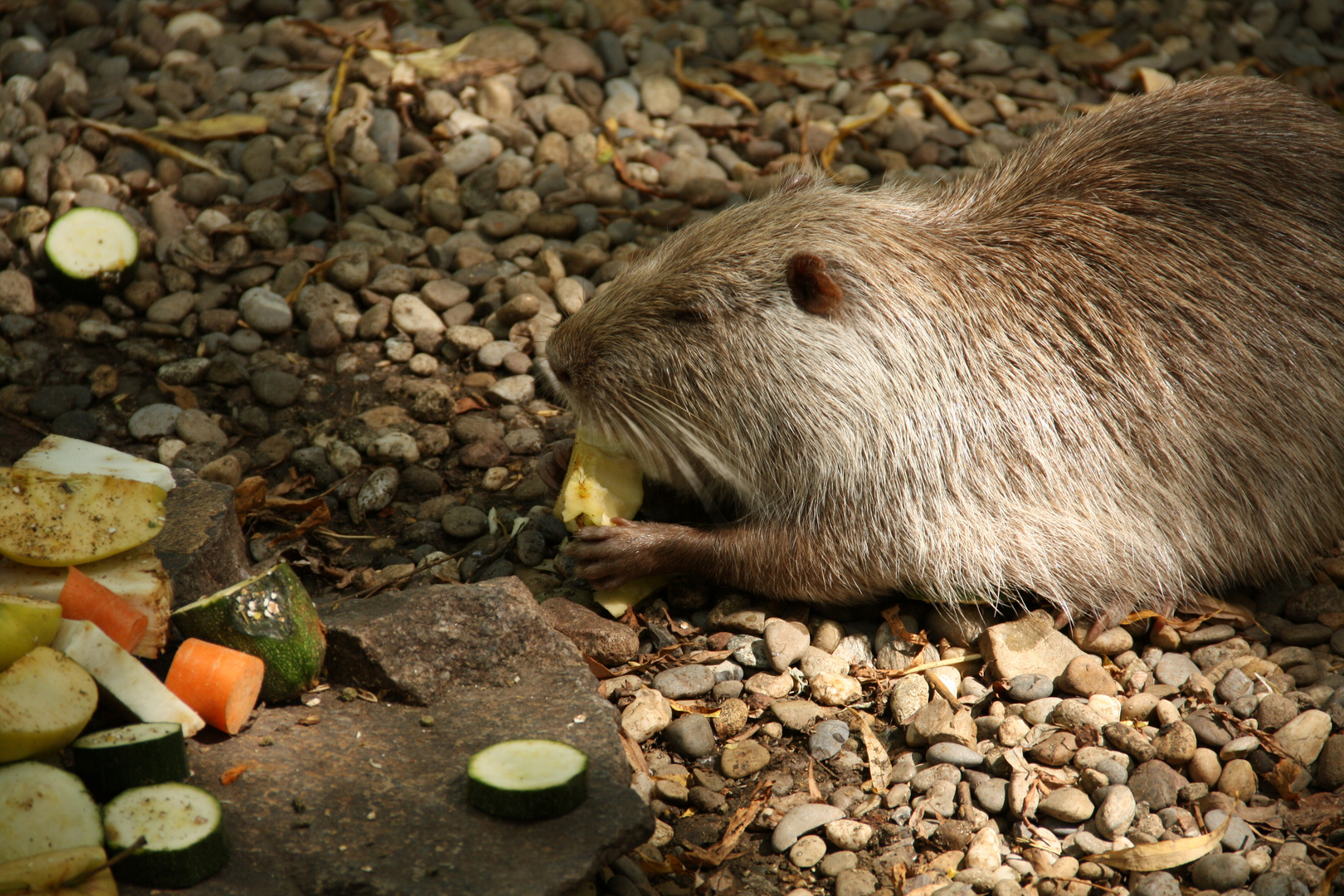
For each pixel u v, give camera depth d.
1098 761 3.15
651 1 7.42
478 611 3.19
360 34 6.70
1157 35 7.34
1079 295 3.66
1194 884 2.85
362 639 3.07
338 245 5.35
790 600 3.78
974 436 3.59
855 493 3.61
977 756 3.20
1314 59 7.22
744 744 3.29
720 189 5.88
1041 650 3.52
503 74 6.55
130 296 5.05
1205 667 3.54
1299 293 3.70
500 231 5.52
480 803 2.62
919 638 3.62
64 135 5.76
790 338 3.56
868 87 6.73
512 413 4.75
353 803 2.66
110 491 2.98
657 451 3.81
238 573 3.64
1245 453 3.62
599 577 3.68
